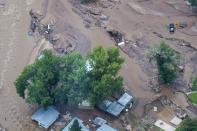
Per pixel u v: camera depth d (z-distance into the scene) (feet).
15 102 474.90
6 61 525.34
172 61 482.69
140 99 480.23
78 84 436.76
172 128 449.89
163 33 573.74
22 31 568.82
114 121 454.81
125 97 468.75
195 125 413.80
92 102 443.32
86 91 441.68
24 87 448.24
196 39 567.18
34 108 465.47
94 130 443.32
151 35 569.64
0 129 446.19
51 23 579.07
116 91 458.50
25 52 537.65
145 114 464.65
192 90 492.95
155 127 451.53
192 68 523.29
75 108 463.42
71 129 418.31
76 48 540.93
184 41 563.07
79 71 433.48
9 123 453.58
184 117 461.37
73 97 438.81
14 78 503.61
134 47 547.90
